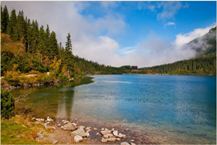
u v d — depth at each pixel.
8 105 22.38
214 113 34.47
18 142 15.91
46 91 55.47
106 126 25.19
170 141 20.98
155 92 62.72
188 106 40.75
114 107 37.34
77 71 111.06
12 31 110.12
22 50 96.19
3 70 62.66
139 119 29.36
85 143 18.92
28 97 44.28
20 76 64.38
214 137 22.64
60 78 79.38
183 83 108.50
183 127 26.20
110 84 89.81
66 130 22.45
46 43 96.69
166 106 40.31
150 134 22.92
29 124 21.80
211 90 71.06
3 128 18.61
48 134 20.28
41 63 82.38
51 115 29.38
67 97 46.44
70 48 97.00
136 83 101.88
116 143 19.48
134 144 19.28
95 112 32.50
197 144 20.47
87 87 70.88
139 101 45.06
